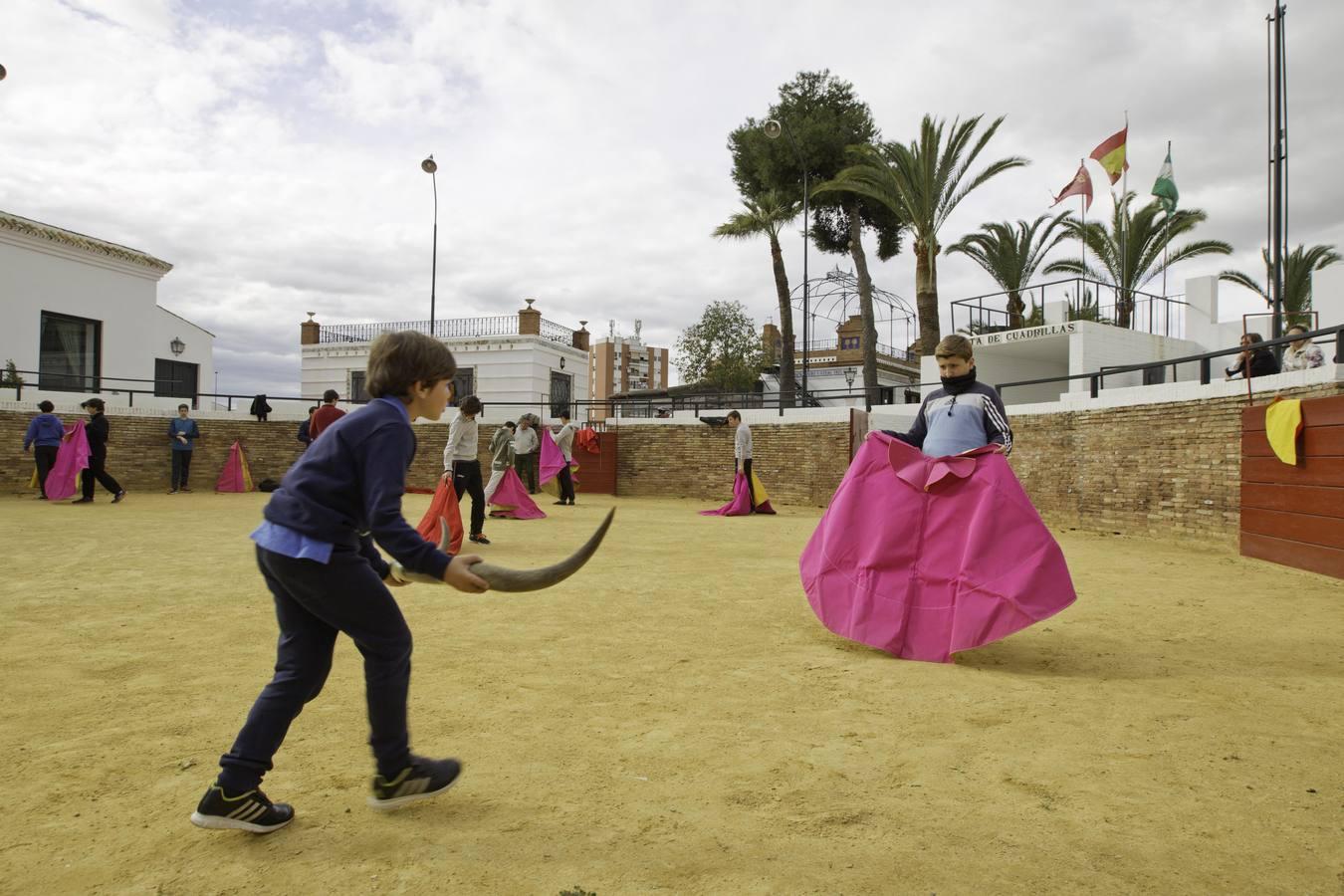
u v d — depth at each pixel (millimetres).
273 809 2598
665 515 17328
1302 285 28859
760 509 17656
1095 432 14141
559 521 15258
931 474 5398
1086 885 2287
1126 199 27156
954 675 4668
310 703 3994
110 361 27312
